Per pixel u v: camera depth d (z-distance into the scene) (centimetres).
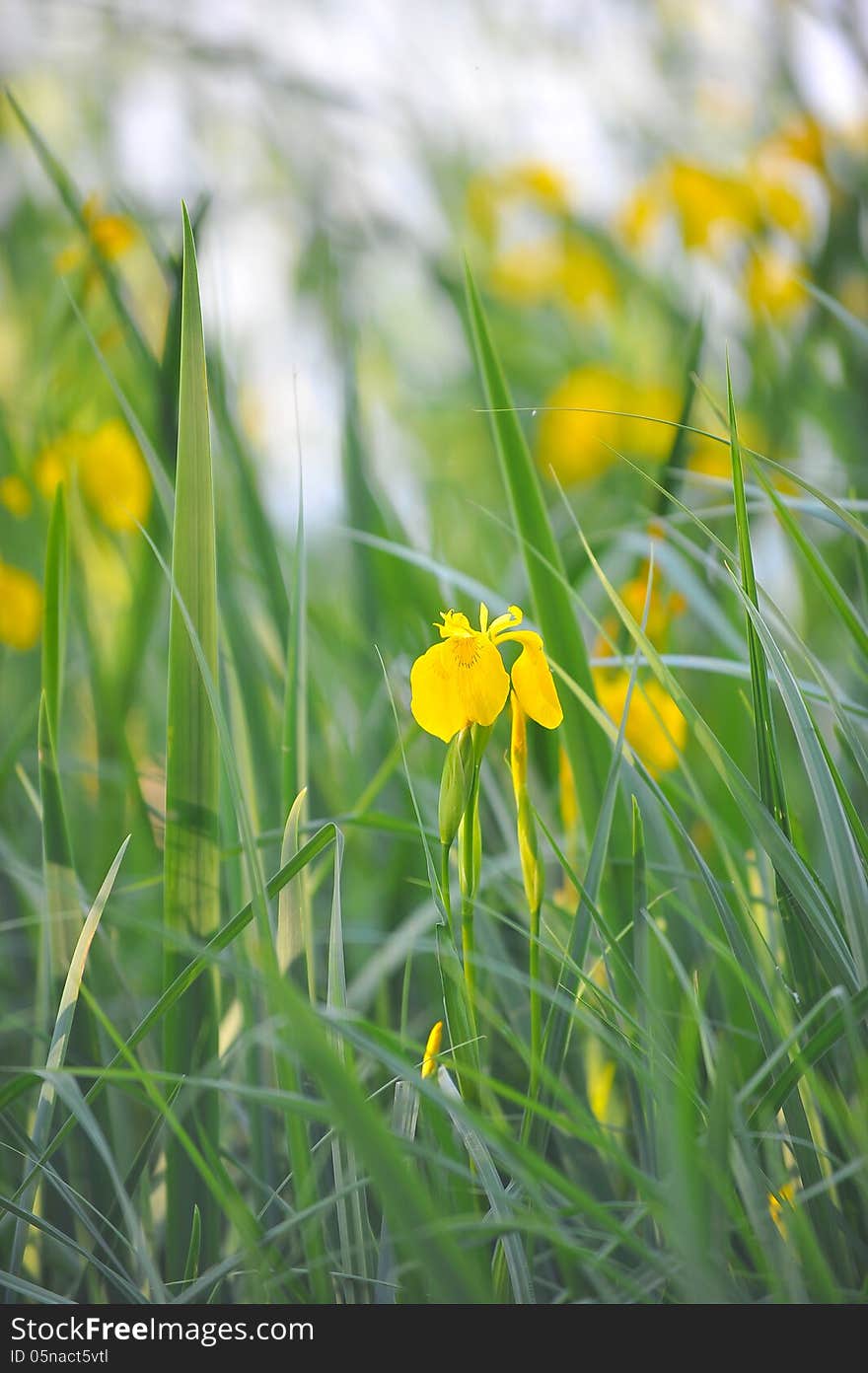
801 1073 253
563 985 261
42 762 268
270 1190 261
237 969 247
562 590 275
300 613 278
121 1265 260
